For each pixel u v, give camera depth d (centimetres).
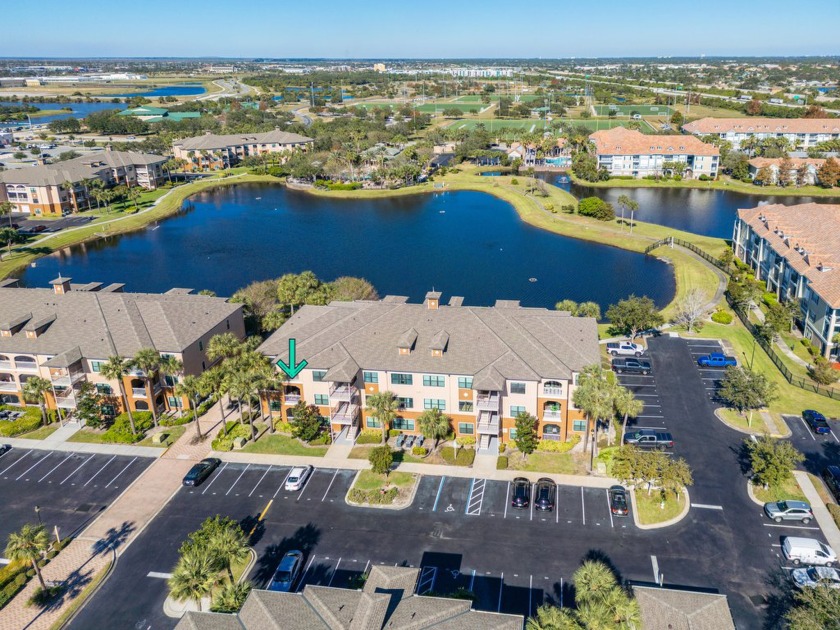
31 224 19325
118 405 8256
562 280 13975
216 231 19038
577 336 7650
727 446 7294
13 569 5709
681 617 4409
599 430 7600
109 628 5081
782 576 5378
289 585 5350
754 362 9350
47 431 8000
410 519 6222
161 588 5478
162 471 7131
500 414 7388
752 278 12950
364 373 7544
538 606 5094
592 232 17525
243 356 7512
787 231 12212
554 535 5941
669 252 15338
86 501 6656
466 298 12962
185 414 8256
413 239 17600
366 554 5766
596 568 4559
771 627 4872
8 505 6619
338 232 18538
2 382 8500
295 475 6781
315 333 8069
